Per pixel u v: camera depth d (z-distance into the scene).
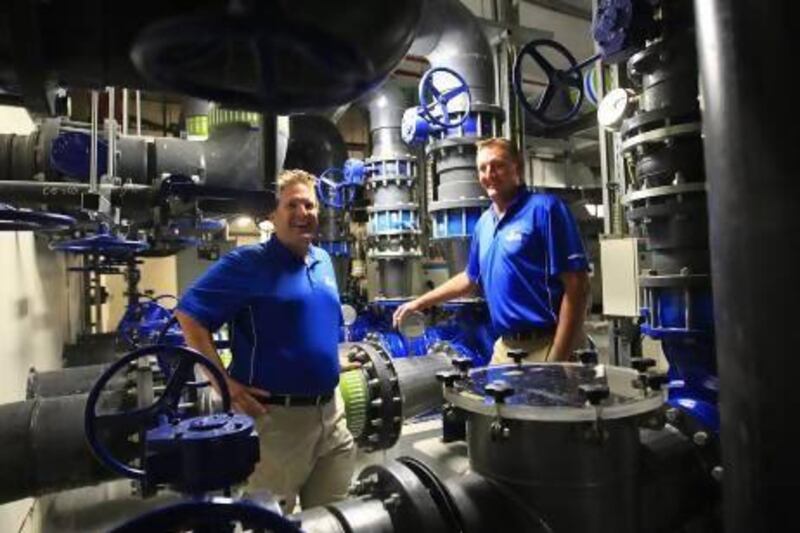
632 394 0.97
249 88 0.53
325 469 1.69
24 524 1.92
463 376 1.13
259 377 1.59
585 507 0.91
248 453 0.74
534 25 4.21
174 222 1.88
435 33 3.15
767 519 0.65
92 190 1.46
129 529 0.60
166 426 0.78
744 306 0.65
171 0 0.43
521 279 1.85
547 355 1.82
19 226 1.08
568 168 4.77
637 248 2.28
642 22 1.47
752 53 0.63
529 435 0.93
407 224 4.04
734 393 0.67
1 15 0.43
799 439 0.63
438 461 1.08
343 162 4.60
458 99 3.15
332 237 4.44
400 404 2.19
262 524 0.64
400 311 2.27
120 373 1.48
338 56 0.49
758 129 0.63
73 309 4.10
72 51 0.48
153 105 4.71
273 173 1.00
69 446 1.36
